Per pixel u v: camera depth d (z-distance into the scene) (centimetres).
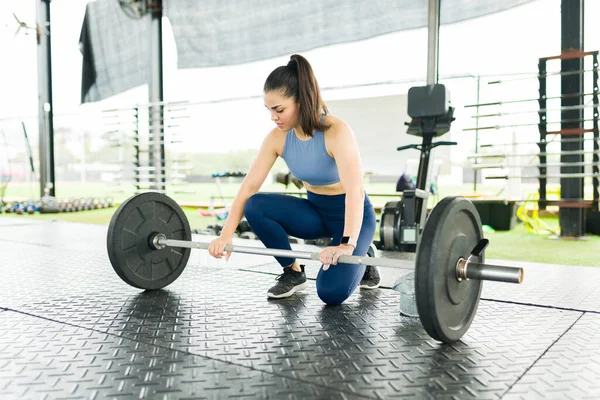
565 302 169
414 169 427
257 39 505
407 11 429
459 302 125
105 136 606
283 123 145
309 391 97
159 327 140
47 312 155
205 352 119
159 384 100
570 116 379
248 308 161
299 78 141
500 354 118
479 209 447
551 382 101
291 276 178
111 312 155
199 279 207
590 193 653
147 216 177
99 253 275
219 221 488
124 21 575
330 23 467
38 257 261
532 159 463
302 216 176
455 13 400
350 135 148
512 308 161
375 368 109
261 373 106
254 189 164
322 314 154
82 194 1022
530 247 338
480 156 403
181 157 559
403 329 139
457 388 98
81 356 116
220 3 518
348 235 139
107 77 600
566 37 373
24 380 102
